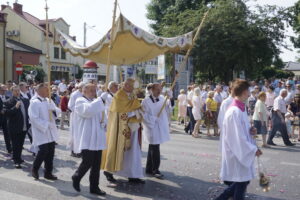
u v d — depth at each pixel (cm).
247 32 2461
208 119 1213
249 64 2577
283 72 5462
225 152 411
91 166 537
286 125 1110
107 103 697
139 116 608
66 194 541
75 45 724
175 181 621
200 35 2544
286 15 2547
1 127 886
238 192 409
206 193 551
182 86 2122
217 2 2584
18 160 717
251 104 1462
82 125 530
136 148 603
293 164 769
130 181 614
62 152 883
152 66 1661
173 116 1883
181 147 973
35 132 607
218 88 1259
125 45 726
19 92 732
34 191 555
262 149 963
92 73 1878
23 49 3684
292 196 545
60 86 1888
